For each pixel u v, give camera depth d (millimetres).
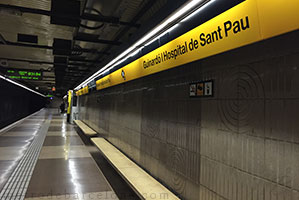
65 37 4793
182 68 2771
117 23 4176
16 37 4961
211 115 2197
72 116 14727
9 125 12117
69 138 8492
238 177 1825
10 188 3473
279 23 1389
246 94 1785
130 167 3658
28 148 6395
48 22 3961
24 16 3725
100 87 7688
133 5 3891
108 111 6836
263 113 1625
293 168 1392
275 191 1501
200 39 2184
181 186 2703
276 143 1514
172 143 2949
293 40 1433
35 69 10312
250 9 1587
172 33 2807
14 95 14086
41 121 15633
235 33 1754
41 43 5324
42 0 3270
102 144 5855
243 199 1762
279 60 1523
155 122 3492
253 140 1698
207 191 2217
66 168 4598
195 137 2451
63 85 24156
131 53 3762
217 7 1996
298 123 1380
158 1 3650
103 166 4820
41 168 4539
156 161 3408
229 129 1952
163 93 3264
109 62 4793
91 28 4395
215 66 2174
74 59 8148
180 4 1923
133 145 4480
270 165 1547
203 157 2299
